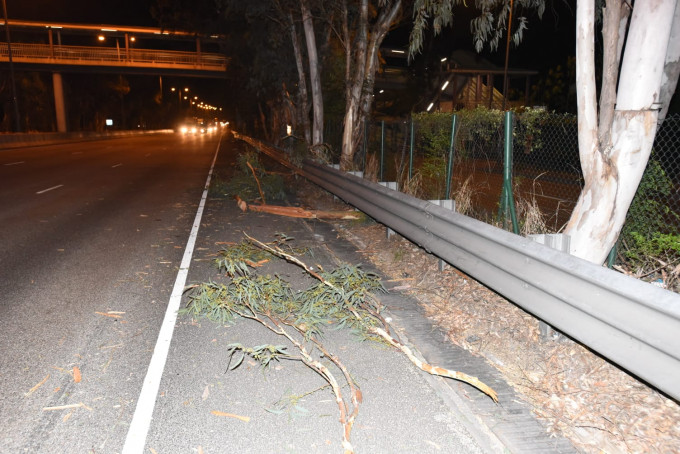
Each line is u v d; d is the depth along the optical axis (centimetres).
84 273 681
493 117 946
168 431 336
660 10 427
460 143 991
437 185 1009
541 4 845
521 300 434
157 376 407
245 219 1092
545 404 371
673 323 286
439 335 493
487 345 466
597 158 468
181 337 482
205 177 1978
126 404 367
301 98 2297
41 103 6650
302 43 2500
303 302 563
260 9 2139
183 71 5891
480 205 979
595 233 474
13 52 5488
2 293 597
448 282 625
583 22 466
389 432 339
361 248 839
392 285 646
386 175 1417
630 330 313
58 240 868
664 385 294
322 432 338
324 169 1291
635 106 448
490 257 477
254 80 2992
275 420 351
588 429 340
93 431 335
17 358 434
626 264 567
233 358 441
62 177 1847
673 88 537
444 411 365
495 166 1094
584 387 386
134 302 573
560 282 381
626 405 359
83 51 5697
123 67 5753
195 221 1061
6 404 365
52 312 540
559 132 1176
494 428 343
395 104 4897
